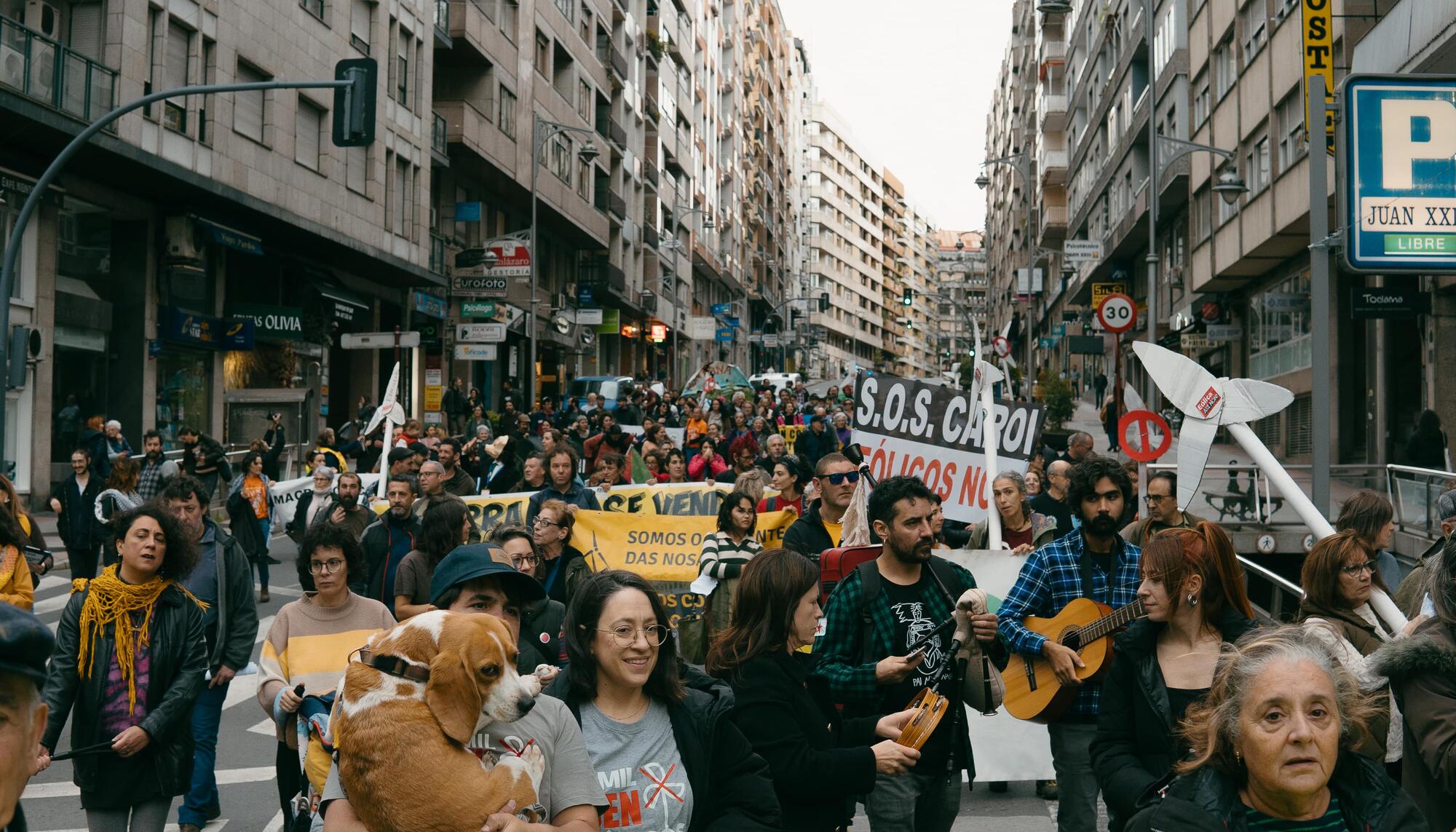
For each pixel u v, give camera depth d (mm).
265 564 15305
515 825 2797
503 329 35750
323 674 5801
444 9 37688
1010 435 9461
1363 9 24516
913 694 5184
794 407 36625
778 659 4215
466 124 38250
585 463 17781
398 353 29984
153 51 24094
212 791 6840
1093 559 5980
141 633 5680
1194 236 37219
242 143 26875
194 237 26344
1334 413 27500
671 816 3600
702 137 82062
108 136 22422
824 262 150750
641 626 3629
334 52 31016
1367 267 10992
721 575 7855
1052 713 5672
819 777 4070
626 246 62219
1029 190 46125
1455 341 22047
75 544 14273
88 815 5633
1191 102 36812
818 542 7797
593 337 58812
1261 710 2955
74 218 24453
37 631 1848
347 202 31625
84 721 5613
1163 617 4297
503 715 2898
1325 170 11383
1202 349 39562
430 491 9883
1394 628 5055
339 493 10117
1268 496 17594
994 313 119812
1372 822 3008
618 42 60156
